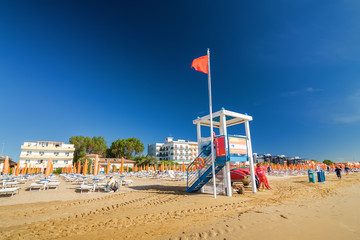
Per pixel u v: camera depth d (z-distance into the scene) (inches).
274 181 833.5
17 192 517.3
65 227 226.4
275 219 232.1
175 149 3622.0
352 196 391.5
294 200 366.9
